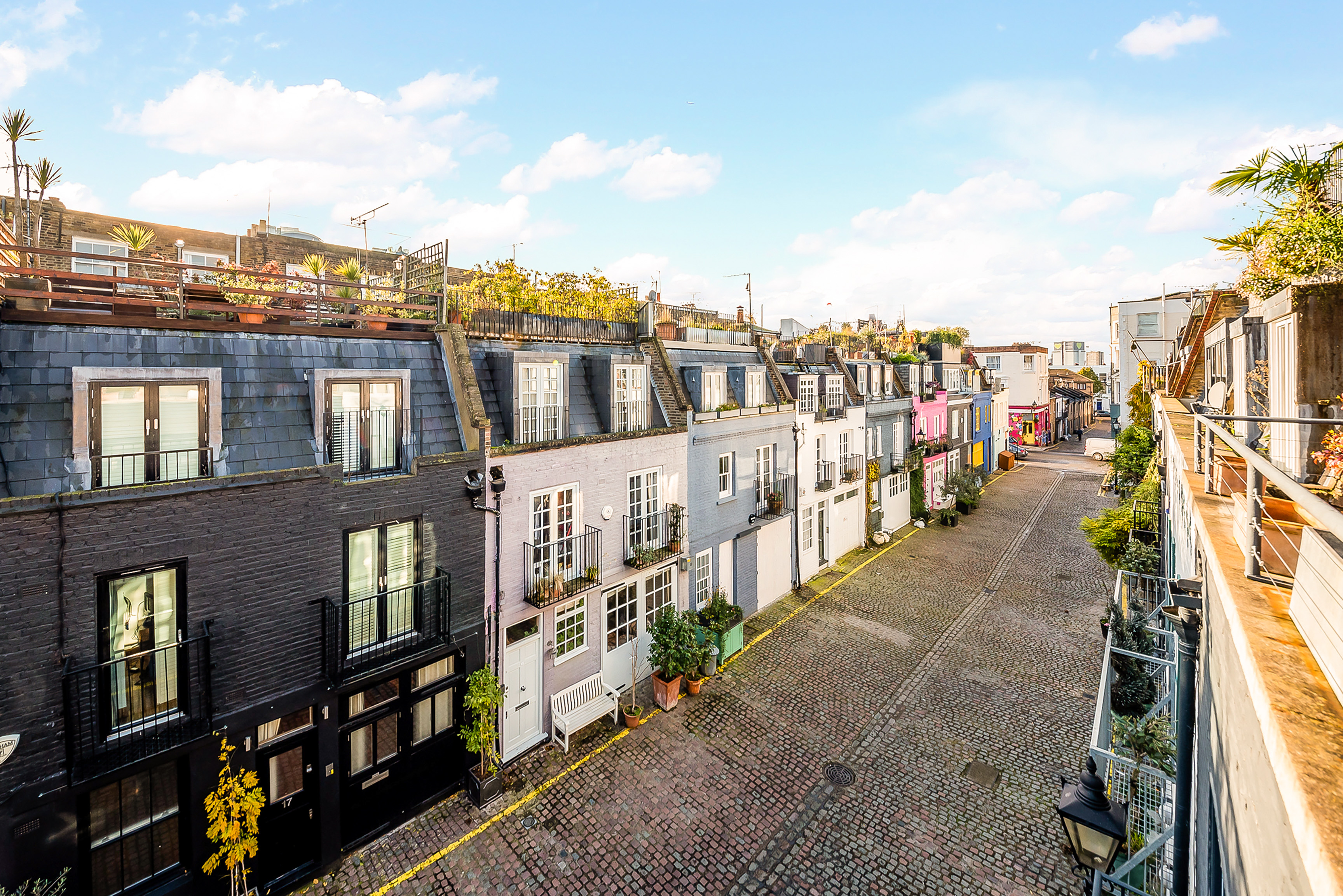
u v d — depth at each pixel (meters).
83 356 6.87
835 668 13.60
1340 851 1.83
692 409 14.12
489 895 7.86
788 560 18.12
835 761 10.46
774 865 8.33
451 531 9.34
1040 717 11.73
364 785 8.66
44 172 9.01
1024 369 50.28
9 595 5.97
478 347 11.09
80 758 6.33
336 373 8.47
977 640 14.95
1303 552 3.13
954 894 7.89
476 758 9.84
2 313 6.54
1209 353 10.53
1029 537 23.98
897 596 17.89
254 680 7.48
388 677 8.59
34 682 6.14
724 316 22.80
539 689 10.96
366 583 8.56
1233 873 3.52
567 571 11.27
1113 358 44.56
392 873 8.17
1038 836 8.81
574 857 8.44
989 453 38.44
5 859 6.06
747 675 13.34
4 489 6.13
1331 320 5.36
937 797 9.61
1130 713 10.35
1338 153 6.35
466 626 9.59
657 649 12.12
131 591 6.75
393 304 9.58
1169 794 7.74
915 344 32.31
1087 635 15.18
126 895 6.82
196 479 6.98
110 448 6.89
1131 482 22.03
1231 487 6.16
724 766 10.31
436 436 9.46
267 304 9.45
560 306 14.49
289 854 8.00
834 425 20.55
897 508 25.03
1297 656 2.96
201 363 7.61
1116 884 7.07
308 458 8.14
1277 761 2.43
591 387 12.52
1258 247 7.00
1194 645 4.84
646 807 9.36
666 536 13.27
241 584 7.34
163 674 6.99
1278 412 6.02
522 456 10.38
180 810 7.20
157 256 8.18
